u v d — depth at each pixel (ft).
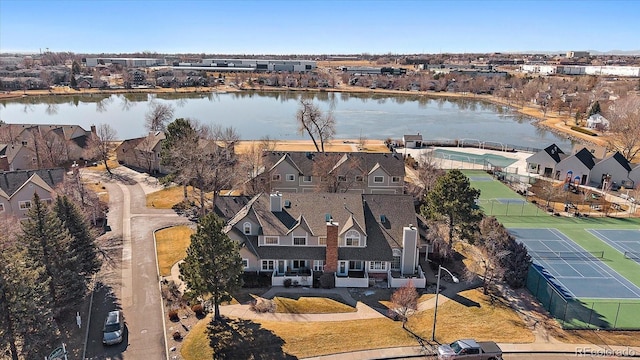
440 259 183.52
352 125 554.46
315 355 123.95
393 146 412.98
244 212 176.24
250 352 123.95
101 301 151.33
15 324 113.19
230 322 138.51
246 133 488.44
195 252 132.77
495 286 165.78
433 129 537.65
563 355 126.52
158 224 219.20
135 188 277.44
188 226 217.36
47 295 124.47
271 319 141.49
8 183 217.36
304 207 177.78
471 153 393.29
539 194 278.05
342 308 148.97
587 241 211.00
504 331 137.08
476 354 121.08
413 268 168.96
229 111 631.97
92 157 331.57
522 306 152.76
